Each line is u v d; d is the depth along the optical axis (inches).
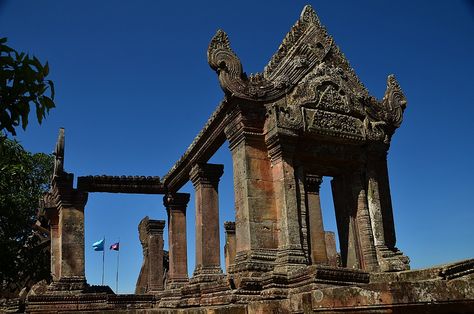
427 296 175.6
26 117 162.2
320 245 742.5
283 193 555.8
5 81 159.8
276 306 298.5
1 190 335.0
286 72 611.8
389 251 600.7
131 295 816.9
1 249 339.6
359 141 621.0
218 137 657.6
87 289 808.3
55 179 823.1
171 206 901.8
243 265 528.7
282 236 549.6
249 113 582.2
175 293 783.1
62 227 815.7
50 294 746.8
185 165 800.9
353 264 606.5
